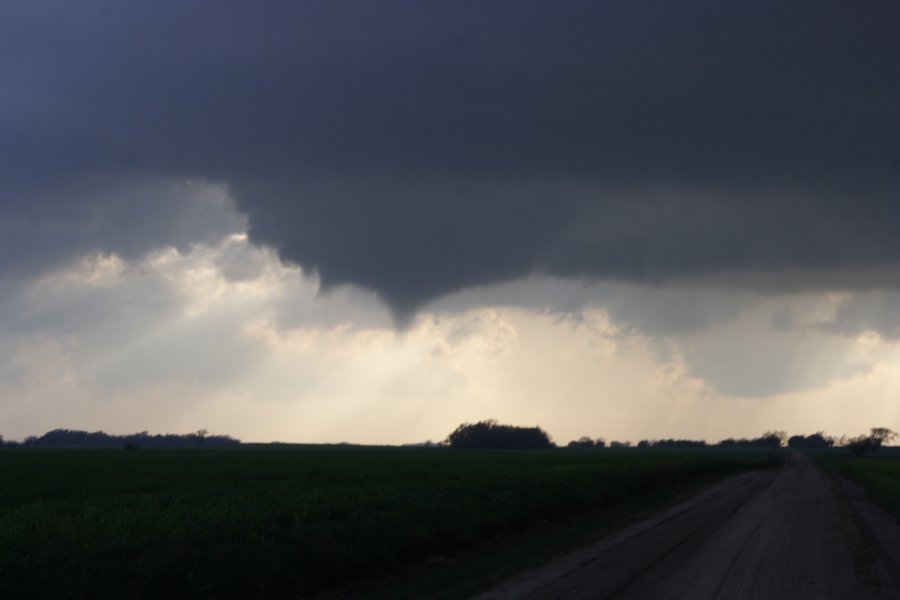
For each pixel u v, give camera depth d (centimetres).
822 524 2691
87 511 2173
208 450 16050
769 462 10869
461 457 10569
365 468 5938
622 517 3066
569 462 7494
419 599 1469
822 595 1436
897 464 9400
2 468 6300
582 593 1421
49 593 1227
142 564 1394
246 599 1450
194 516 2000
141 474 5175
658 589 1455
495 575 1678
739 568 1708
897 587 1524
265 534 1753
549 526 2706
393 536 1945
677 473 6003
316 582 1620
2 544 1475
